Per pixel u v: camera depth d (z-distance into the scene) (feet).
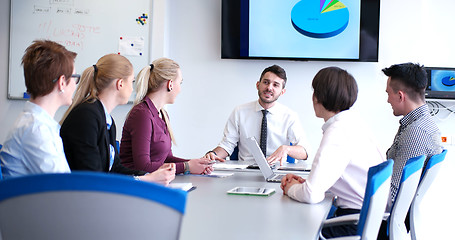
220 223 4.24
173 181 7.21
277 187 6.79
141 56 13.94
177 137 14.87
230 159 11.94
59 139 5.00
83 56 13.89
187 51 14.82
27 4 13.89
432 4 14.26
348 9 14.19
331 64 14.52
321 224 4.40
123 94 6.50
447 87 13.73
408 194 5.94
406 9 14.34
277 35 14.33
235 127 11.82
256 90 14.67
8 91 13.94
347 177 6.01
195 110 14.83
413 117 7.68
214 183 7.09
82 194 2.37
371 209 4.11
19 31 13.91
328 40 14.24
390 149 7.97
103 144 6.13
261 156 7.52
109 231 2.43
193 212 4.76
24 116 4.84
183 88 14.84
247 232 3.90
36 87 4.80
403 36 14.37
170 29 14.80
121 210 2.40
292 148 10.30
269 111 11.62
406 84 7.75
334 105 5.96
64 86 4.93
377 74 14.43
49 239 2.48
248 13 14.37
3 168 4.70
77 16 13.88
